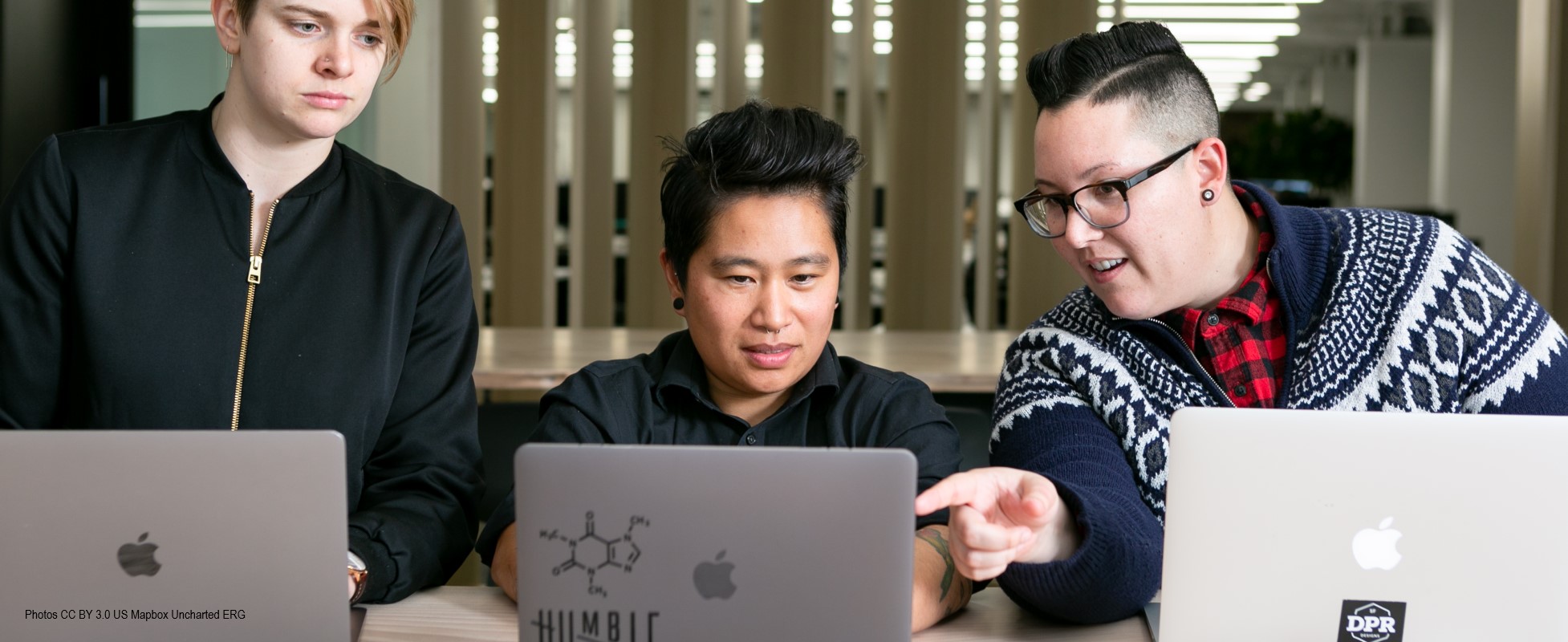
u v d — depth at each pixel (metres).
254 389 1.34
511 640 1.11
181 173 1.35
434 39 3.78
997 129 3.90
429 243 1.40
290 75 1.25
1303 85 13.91
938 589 1.13
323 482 0.94
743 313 1.21
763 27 3.94
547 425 1.35
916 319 3.99
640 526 0.90
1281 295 1.36
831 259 1.23
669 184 1.27
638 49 4.03
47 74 3.17
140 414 1.32
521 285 4.16
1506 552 0.94
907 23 3.90
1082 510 1.07
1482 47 8.34
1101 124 1.27
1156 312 1.36
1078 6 3.77
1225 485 0.96
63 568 0.95
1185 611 0.98
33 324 1.32
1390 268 1.36
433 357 1.40
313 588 0.96
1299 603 0.97
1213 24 10.45
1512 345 1.32
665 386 1.36
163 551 0.95
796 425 1.35
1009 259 3.96
